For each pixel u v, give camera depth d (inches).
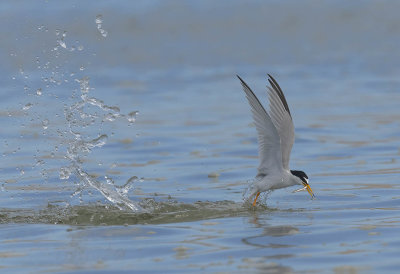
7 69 1005.8
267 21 1344.7
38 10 1310.3
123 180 547.2
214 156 634.8
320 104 875.4
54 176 555.5
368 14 1376.7
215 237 367.6
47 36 1178.0
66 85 947.3
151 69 1089.4
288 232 375.2
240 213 431.8
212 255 331.3
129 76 1044.5
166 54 1167.6
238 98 925.8
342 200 463.5
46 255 337.4
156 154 647.1
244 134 730.2
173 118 812.6
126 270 310.5
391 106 847.7
